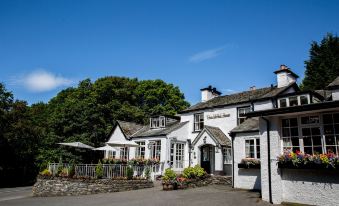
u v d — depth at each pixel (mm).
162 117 29844
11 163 36250
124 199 14992
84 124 36125
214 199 13523
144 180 20125
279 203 11969
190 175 19547
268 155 12688
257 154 18438
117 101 45656
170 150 25969
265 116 12930
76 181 19656
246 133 19156
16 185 36125
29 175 38625
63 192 19984
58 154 33656
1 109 34188
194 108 27922
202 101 30031
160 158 26188
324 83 37688
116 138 32500
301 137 12070
